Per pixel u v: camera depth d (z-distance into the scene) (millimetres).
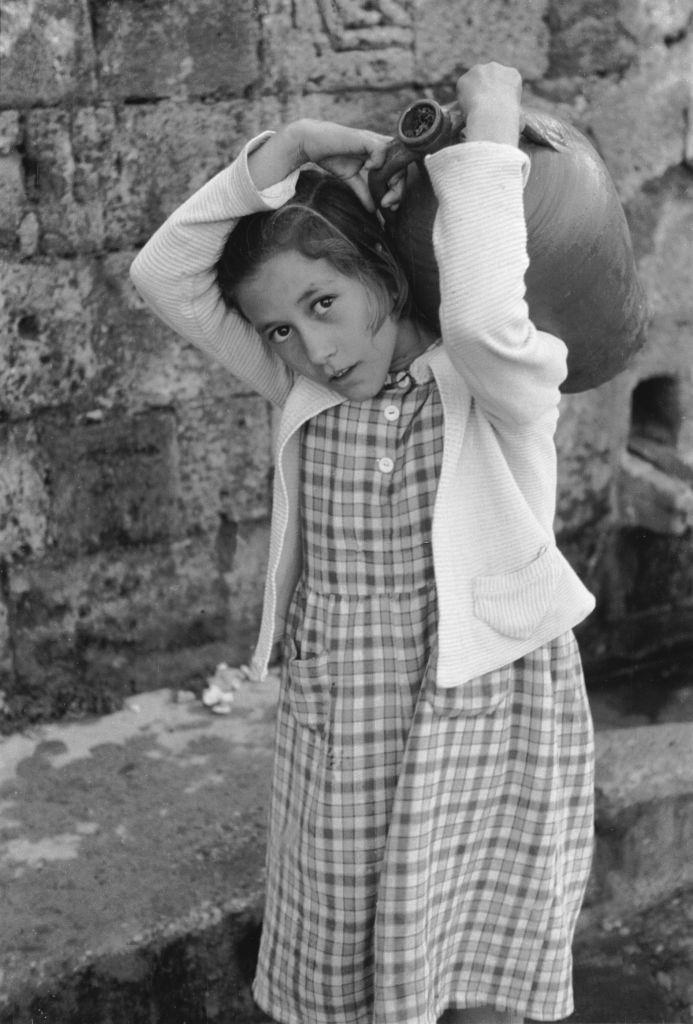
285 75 2840
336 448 1905
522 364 1700
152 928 2400
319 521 1937
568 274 1763
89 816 2676
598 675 3365
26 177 2713
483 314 1641
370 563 1909
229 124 2834
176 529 3076
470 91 1696
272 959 2105
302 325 1766
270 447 3100
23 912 2418
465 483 1860
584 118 3119
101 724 3004
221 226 1801
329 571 1940
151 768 2836
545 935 2076
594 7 3041
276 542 1969
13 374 2816
